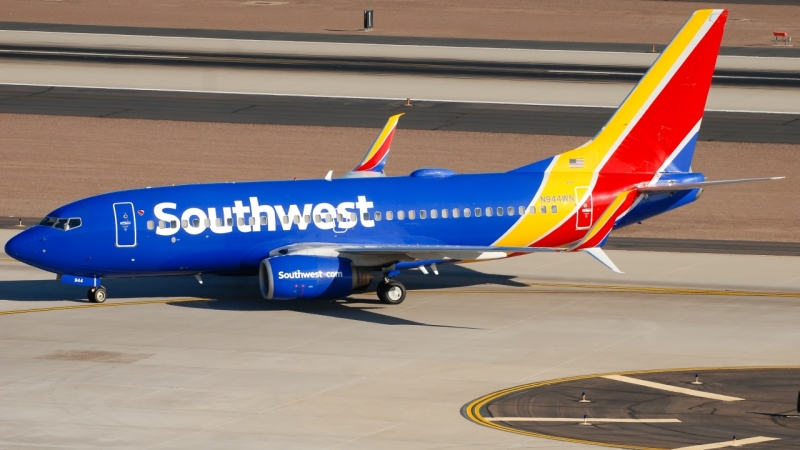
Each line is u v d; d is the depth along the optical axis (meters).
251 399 142.88
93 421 134.12
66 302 198.00
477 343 170.38
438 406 139.62
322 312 190.88
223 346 168.88
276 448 124.19
